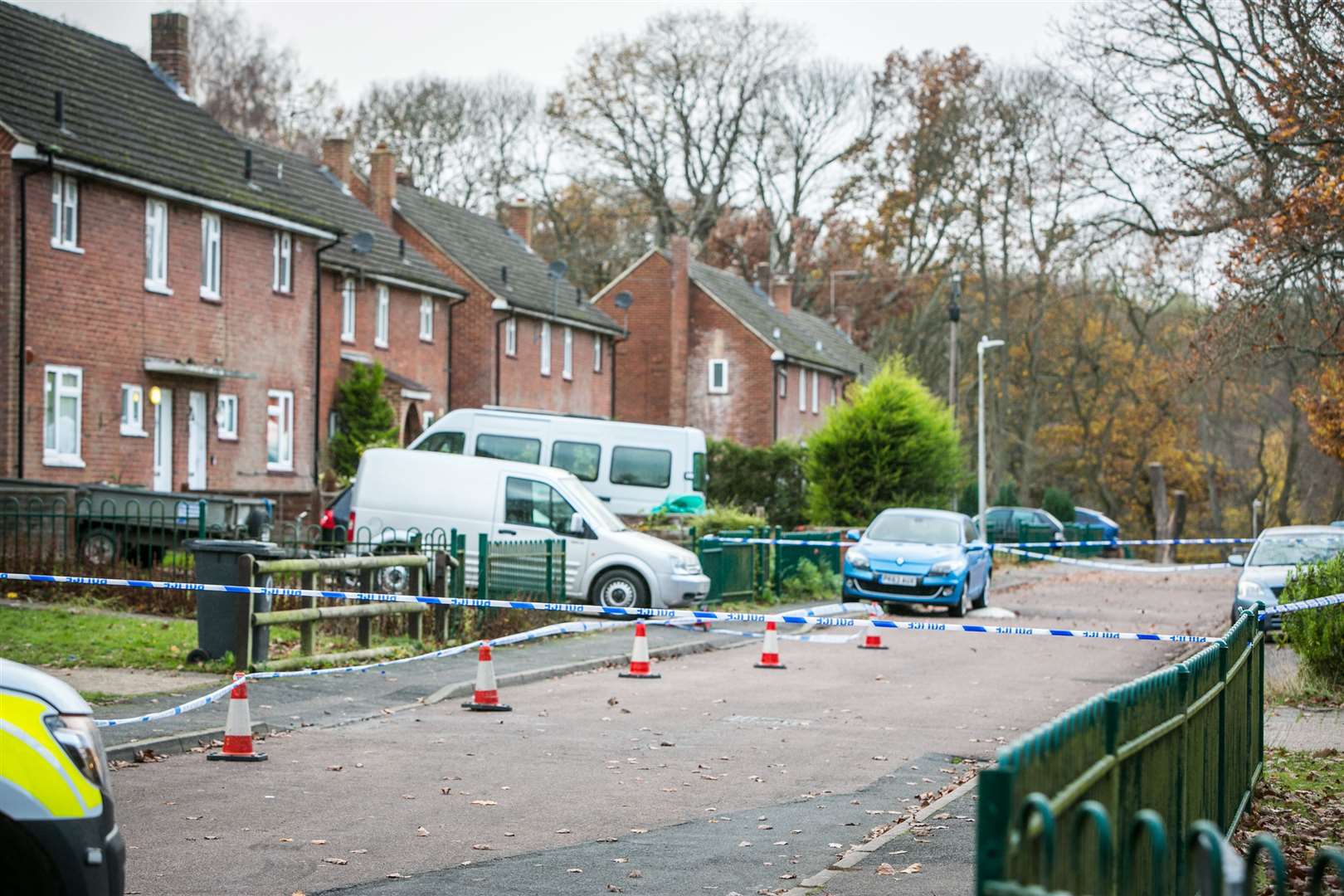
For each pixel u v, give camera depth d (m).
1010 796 4.05
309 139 76.50
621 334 67.06
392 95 77.19
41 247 32.22
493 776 12.73
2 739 6.43
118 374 34.53
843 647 25.11
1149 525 84.00
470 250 58.62
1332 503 49.59
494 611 23.66
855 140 75.50
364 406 45.03
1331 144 23.94
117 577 22.98
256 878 9.23
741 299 74.75
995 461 73.38
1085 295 73.69
